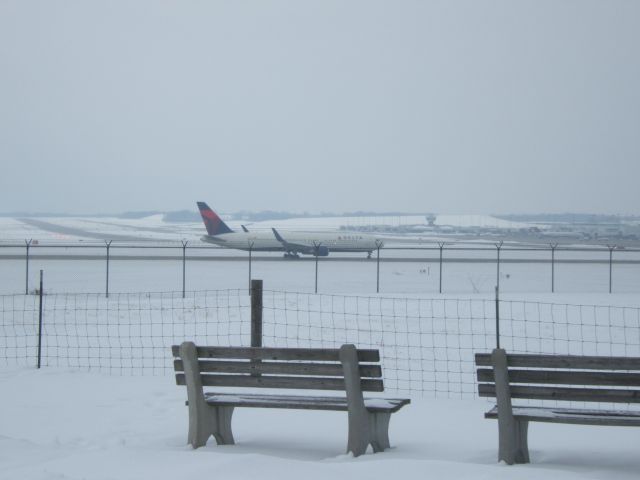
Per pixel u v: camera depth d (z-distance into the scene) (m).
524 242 133.88
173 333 19.03
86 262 64.25
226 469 6.71
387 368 14.81
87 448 8.05
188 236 151.62
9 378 12.78
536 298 30.88
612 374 7.38
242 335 19.47
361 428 8.02
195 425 8.39
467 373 14.29
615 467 7.35
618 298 31.16
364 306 26.55
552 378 7.52
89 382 12.44
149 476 6.58
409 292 36.06
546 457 7.85
